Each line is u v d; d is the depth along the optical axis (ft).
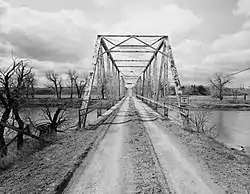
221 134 55.11
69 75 178.19
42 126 42.39
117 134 37.19
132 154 25.11
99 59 70.95
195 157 24.11
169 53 66.18
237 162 22.85
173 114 79.10
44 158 23.16
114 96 123.85
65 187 16.60
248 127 65.92
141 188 16.46
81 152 25.09
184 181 17.81
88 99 52.03
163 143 30.86
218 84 187.93
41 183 16.62
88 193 15.66
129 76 255.70
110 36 70.44
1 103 41.73
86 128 42.73
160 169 20.35
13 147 39.32
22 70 43.24
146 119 57.62
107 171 19.81
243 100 173.99
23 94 43.62
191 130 42.04
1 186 16.26
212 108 128.77
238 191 15.99
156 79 99.91
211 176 18.80
